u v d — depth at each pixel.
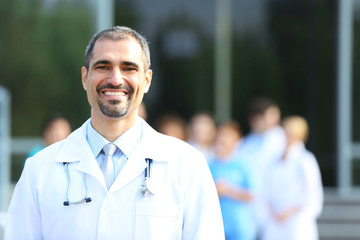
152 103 13.73
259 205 8.53
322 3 13.25
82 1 11.50
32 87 11.34
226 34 13.66
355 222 11.73
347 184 12.66
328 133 13.13
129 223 3.39
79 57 11.42
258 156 9.75
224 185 8.11
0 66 11.32
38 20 11.43
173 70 13.72
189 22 13.67
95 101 3.42
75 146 3.49
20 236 3.48
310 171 8.44
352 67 12.61
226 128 8.21
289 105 13.35
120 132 3.50
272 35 13.50
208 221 3.48
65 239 3.39
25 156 11.25
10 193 10.72
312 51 13.27
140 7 13.55
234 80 13.66
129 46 3.40
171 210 3.43
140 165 3.45
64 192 3.42
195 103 13.70
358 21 12.57
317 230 11.56
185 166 3.50
